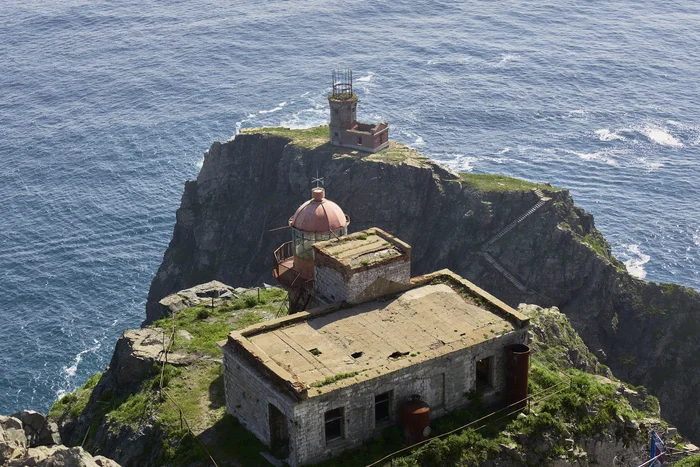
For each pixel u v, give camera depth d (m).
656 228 159.50
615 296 134.88
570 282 137.38
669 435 69.75
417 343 50.72
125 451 53.59
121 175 183.12
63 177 181.75
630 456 53.69
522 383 51.59
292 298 60.09
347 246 56.34
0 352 125.06
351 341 50.97
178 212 164.62
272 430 49.31
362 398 47.75
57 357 124.44
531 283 139.00
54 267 148.88
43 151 193.75
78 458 42.91
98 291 143.38
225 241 161.88
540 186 148.38
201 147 195.75
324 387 46.59
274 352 49.94
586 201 169.50
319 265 56.22
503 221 144.38
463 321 53.00
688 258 150.50
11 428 47.34
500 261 141.25
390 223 150.38
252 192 164.00
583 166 184.88
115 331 132.25
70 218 165.62
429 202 150.62
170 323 68.75
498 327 52.28
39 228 161.62
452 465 48.03
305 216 58.31
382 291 55.62
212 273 159.38
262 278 157.38
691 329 129.38
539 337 91.25
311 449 47.12
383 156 153.50
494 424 50.91
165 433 52.84
